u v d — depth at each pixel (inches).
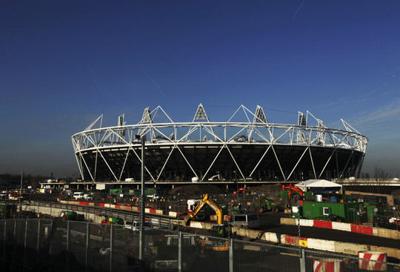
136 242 532.1
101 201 3511.3
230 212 2123.5
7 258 879.7
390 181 4328.3
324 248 1215.6
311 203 1936.5
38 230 753.6
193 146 5349.4
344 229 1631.4
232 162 5502.0
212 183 5359.3
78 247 632.4
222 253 438.0
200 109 5561.0
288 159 5556.1
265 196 3019.2
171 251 490.6
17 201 3430.1
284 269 393.1
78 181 6560.0
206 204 1820.9
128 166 5802.2
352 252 1143.6
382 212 1881.2
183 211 2455.7
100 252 585.6
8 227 896.3
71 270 642.8
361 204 1899.6
